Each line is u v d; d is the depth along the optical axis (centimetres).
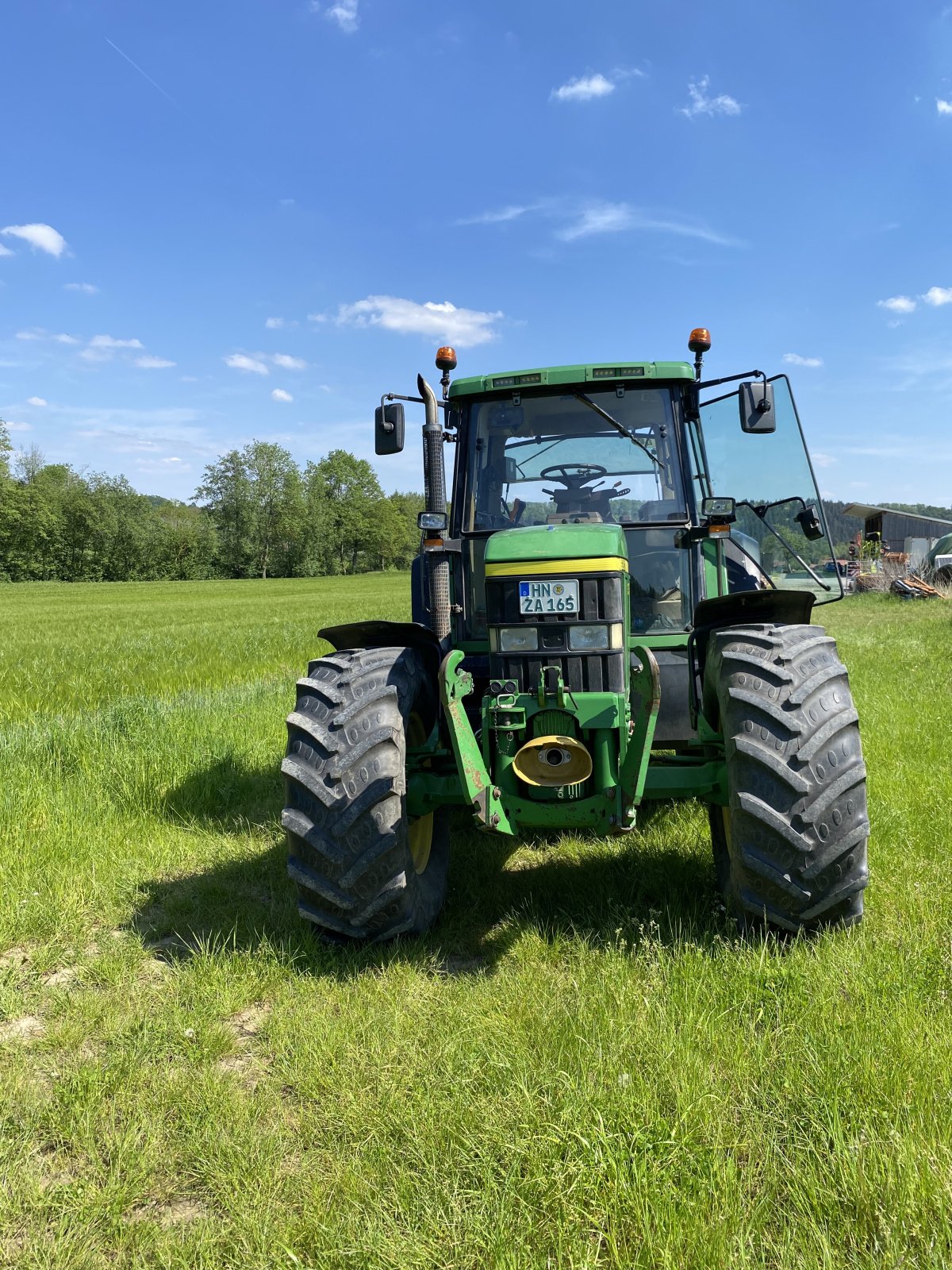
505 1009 291
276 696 855
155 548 9862
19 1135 247
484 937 364
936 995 280
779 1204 201
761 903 321
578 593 335
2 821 489
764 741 314
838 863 308
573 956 330
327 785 331
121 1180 227
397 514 12088
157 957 360
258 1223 206
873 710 692
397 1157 225
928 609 1873
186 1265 198
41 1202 219
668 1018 268
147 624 2256
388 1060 268
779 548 485
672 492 448
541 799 330
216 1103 253
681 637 438
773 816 308
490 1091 246
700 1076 239
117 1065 275
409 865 340
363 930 338
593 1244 191
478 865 446
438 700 399
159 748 624
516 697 331
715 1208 196
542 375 445
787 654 332
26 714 764
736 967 300
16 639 1673
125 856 464
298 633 1767
